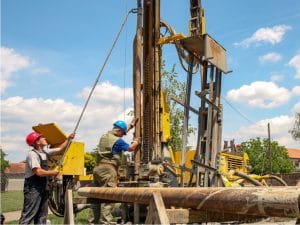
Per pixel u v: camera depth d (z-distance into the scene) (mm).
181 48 8531
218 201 3568
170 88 18172
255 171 48031
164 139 8586
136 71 8852
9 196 25547
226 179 8328
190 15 9102
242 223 4637
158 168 7742
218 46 8312
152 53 8664
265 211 3104
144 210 5758
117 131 7180
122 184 7645
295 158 84125
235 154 14516
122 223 6559
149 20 8758
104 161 6957
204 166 7555
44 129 11633
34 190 6023
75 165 11938
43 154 6277
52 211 11477
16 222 9562
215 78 8406
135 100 8805
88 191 6566
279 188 3285
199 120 8336
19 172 56500
